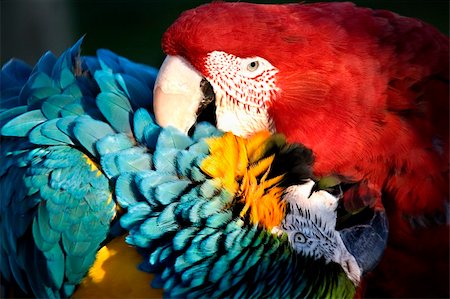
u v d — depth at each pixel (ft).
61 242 10.07
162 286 10.06
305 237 10.28
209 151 9.92
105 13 21.20
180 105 10.56
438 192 11.23
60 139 10.05
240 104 10.70
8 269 11.03
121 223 9.73
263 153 10.32
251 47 10.32
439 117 11.02
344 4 10.95
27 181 10.03
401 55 10.68
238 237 9.91
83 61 11.55
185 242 9.82
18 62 12.19
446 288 11.84
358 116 10.62
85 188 9.86
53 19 17.37
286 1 16.10
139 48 20.63
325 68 10.44
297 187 10.41
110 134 10.00
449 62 10.98
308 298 10.29
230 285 10.07
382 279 12.01
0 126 10.61
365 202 10.89
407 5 19.93
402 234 11.53
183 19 10.40
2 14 16.63
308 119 10.62
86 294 10.44
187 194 9.77
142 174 9.71
